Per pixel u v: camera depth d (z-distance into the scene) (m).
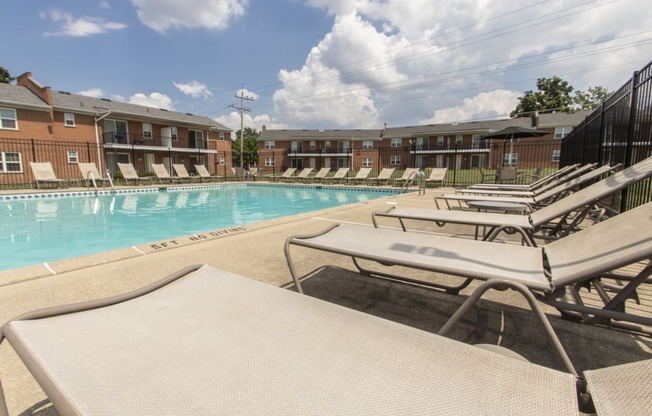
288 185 16.59
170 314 1.23
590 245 1.71
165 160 24.39
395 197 8.83
